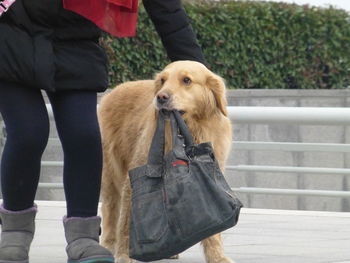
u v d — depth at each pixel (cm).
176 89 720
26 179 672
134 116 827
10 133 653
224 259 768
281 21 1931
